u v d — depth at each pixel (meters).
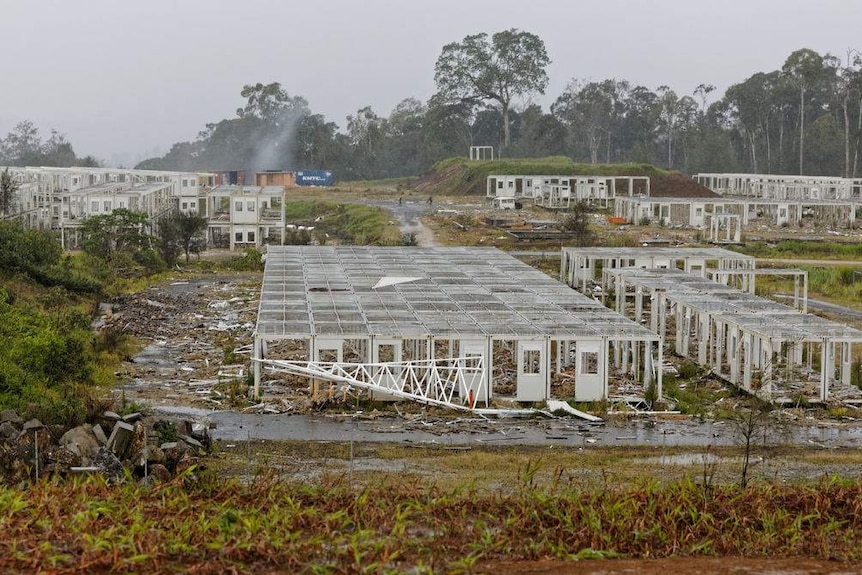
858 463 33.25
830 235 102.44
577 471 31.77
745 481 27.92
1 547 21.28
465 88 187.50
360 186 168.38
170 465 30.02
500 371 46.50
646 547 22.98
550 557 22.47
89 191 103.44
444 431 36.91
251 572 20.92
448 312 46.62
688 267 69.38
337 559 21.61
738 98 193.62
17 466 28.23
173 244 88.19
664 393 43.09
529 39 184.62
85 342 47.62
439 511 25.03
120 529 22.23
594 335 41.47
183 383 43.59
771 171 192.00
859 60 179.12
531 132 195.50
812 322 45.44
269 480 26.83
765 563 22.33
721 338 46.62
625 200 112.69
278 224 98.81
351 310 46.81
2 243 64.56
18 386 37.97
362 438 35.78
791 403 41.41
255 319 59.88
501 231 99.44
